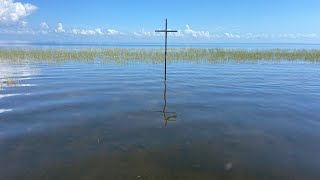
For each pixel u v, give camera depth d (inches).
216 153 267.9
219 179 220.5
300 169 237.1
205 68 964.0
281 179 221.3
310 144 291.3
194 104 459.5
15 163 245.6
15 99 481.7
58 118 375.9
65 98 494.3
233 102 476.4
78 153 266.2
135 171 231.6
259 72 875.4
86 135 313.7
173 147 281.6
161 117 385.1
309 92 569.0
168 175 225.8
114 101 475.5
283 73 858.8
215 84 654.5
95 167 238.5
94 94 530.3
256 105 456.4
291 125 354.0
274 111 420.2
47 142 292.8
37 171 231.6
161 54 1459.2
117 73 824.3
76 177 221.9
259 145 287.9
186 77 757.9
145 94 534.3
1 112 401.1
